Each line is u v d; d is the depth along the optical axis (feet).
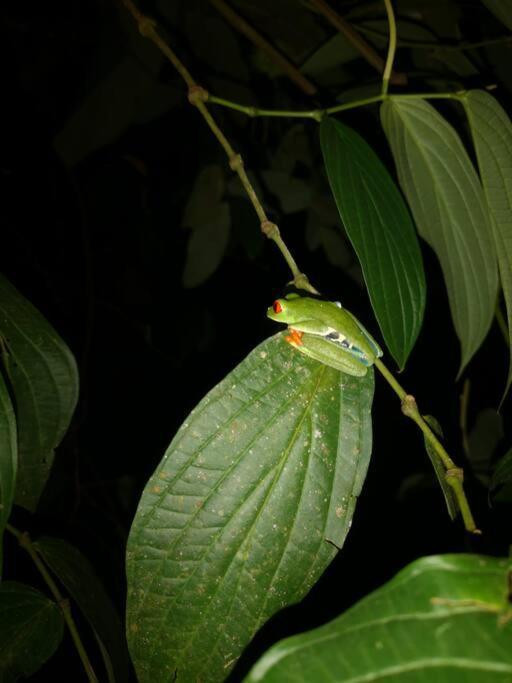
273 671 1.40
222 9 2.57
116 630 2.08
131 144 3.19
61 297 3.13
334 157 1.83
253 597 1.72
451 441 2.85
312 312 1.85
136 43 2.62
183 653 1.71
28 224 3.10
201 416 1.76
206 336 3.42
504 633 1.41
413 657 1.40
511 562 1.46
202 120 3.00
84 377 3.02
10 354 1.90
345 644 1.41
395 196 1.85
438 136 1.95
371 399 1.80
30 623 1.91
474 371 2.94
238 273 3.43
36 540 2.02
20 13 2.79
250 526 1.73
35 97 2.96
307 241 3.15
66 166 2.92
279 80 3.10
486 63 2.61
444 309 2.86
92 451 3.20
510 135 1.90
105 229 3.26
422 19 2.64
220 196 2.97
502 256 1.88
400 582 1.45
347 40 2.46
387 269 1.76
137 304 3.33
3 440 1.70
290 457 1.76
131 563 1.72
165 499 1.73
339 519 1.75
